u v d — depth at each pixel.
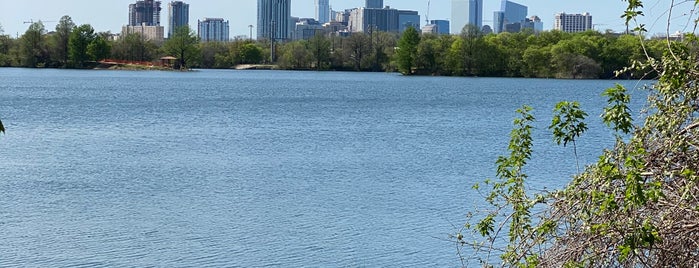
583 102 71.56
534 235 7.85
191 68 176.38
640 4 7.12
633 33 7.28
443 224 20.69
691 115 6.94
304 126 51.94
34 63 155.62
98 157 34.88
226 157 35.44
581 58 115.69
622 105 7.48
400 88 102.94
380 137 45.28
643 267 6.75
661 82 7.06
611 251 6.77
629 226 6.49
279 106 70.00
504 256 7.74
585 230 6.72
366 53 165.00
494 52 131.88
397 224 20.83
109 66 161.25
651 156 6.81
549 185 26.53
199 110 64.75
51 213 22.33
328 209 23.05
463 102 77.00
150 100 76.00
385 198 24.83
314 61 170.38
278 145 40.69
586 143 36.47
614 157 6.95
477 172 31.16
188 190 26.42
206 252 18.25
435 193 25.64
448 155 36.88
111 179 28.64
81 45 155.25
